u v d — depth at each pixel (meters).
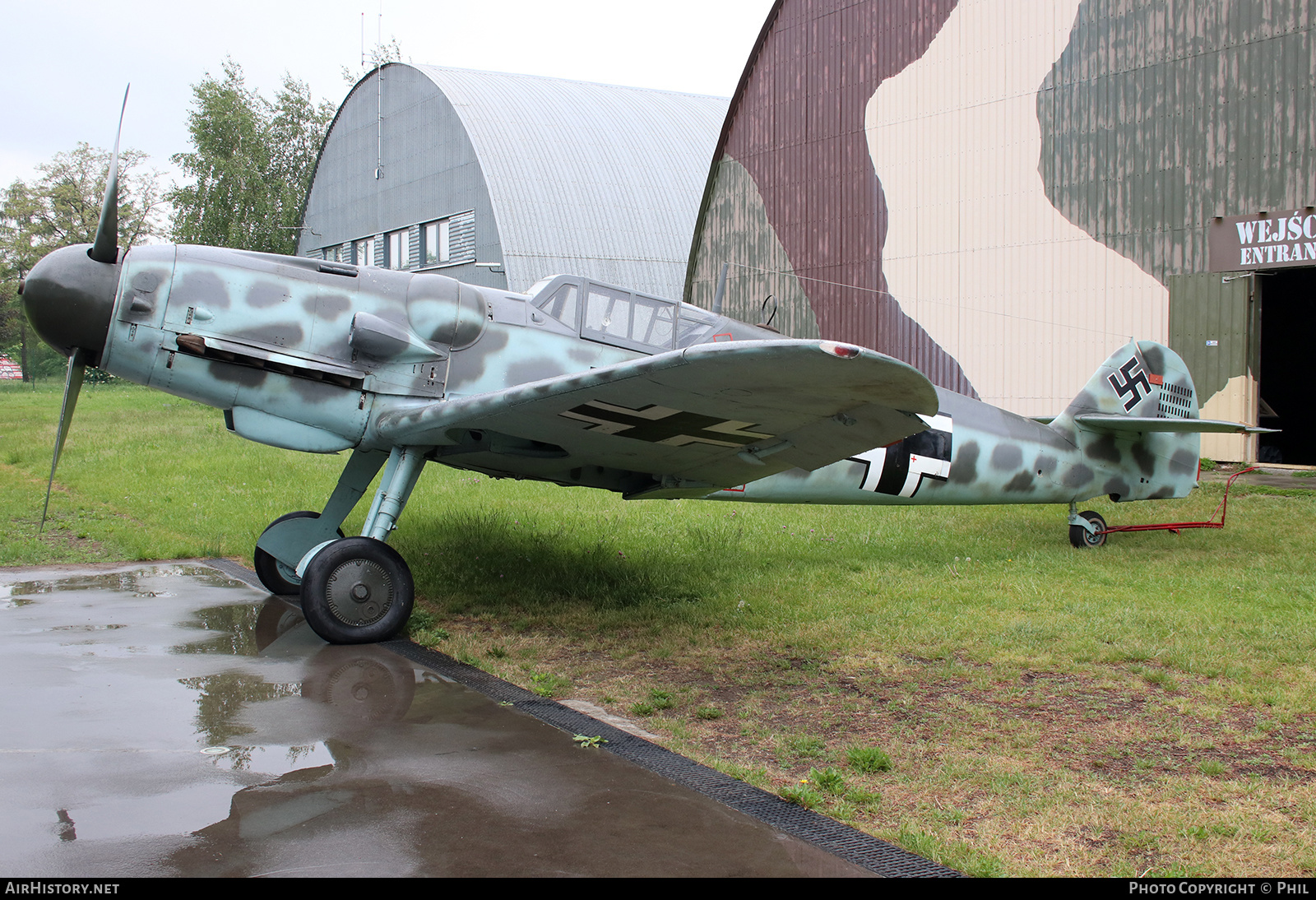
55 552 7.91
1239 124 11.91
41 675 4.52
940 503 8.12
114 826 2.87
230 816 2.96
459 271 22.86
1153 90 12.62
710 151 25.73
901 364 3.87
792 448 5.38
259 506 9.83
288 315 5.82
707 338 6.95
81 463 13.23
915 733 4.01
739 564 7.48
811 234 16.50
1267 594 6.34
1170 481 9.04
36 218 56.53
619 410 4.96
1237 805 3.27
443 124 23.47
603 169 23.23
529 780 3.35
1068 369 13.54
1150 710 4.26
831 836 2.99
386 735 3.79
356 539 5.41
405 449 5.95
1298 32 11.41
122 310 5.52
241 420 5.89
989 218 14.24
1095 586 6.69
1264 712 4.21
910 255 15.19
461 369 6.20
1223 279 12.12
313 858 2.68
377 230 26.45
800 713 4.27
